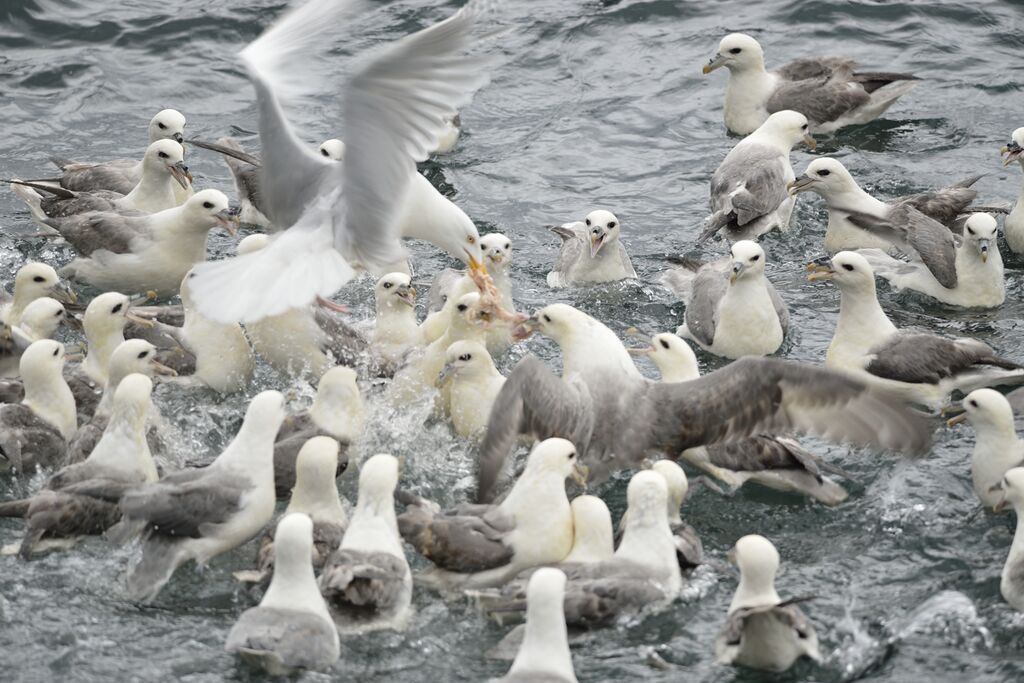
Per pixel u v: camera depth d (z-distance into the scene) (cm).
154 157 2241
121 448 1603
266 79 1474
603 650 1434
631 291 2167
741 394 1593
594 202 2406
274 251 1359
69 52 2759
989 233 2084
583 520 1509
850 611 1501
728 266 2112
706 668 1409
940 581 1551
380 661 1402
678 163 2512
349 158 1317
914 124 2594
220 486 1518
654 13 2894
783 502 1689
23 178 2448
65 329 2061
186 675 1384
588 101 2664
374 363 1905
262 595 1499
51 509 1542
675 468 1575
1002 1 2877
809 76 2627
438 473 1734
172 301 2194
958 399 1922
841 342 1942
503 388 1606
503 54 2766
